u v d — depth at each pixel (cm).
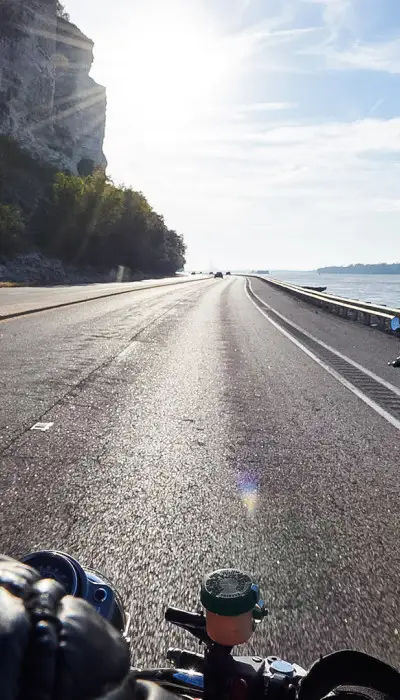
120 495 406
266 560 319
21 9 11175
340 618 265
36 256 7406
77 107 14550
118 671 61
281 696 116
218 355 1130
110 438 550
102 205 8550
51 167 10688
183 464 483
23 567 66
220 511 385
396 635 254
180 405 704
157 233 11375
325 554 329
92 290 3634
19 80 11356
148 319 1823
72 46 14225
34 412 636
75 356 1031
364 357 1145
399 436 593
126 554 319
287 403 735
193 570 304
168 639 243
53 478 436
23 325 1497
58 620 58
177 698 72
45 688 50
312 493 425
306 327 1761
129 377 866
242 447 539
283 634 251
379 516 387
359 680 111
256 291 4822
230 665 119
